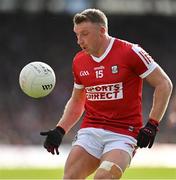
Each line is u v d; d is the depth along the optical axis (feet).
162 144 231.91
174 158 181.27
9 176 127.54
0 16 320.29
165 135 238.48
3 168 147.02
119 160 58.54
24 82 63.31
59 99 289.12
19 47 321.93
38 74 63.16
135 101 61.31
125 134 60.75
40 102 283.38
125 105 60.95
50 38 326.65
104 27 60.70
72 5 315.58
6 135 260.62
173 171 140.36
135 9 327.88
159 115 59.31
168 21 336.29
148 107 283.59
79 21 60.03
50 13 318.86
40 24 324.19
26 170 141.28
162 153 198.49
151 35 339.36
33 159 177.88
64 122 64.49
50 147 63.31
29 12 317.42
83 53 62.69
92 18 60.03
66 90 299.58
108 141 60.90
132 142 60.59
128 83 60.75
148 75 59.98
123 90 60.70
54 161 170.91
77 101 64.95
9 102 286.05
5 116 277.44
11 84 307.17
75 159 60.85
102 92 61.16
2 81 307.58
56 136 63.31
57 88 296.10
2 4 313.73
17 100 287.07
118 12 325.42
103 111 61.77
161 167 150.51
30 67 63.67
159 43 338.75
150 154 193.67
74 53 327.26
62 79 307.37
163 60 337.31
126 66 60.23
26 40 323.57
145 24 337.31
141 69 60.03
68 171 60.70
